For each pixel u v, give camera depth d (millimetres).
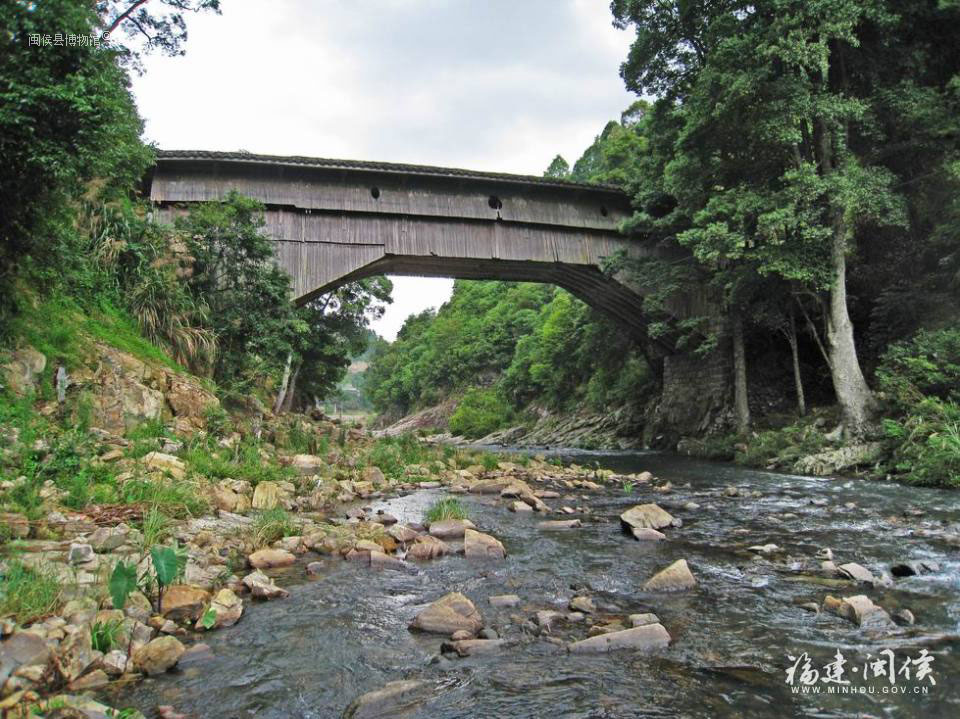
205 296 14383
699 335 24219
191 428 10156
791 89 15172
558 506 9750
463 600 4160
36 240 7750
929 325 15898
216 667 3379
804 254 16125
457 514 8023
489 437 47062
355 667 3414
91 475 6637
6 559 4188
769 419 20484
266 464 10273
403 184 20859
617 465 18281
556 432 39125
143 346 10984
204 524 6383
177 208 18469
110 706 2869
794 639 3771
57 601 3602
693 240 17906
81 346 9133
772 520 8203
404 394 80625
